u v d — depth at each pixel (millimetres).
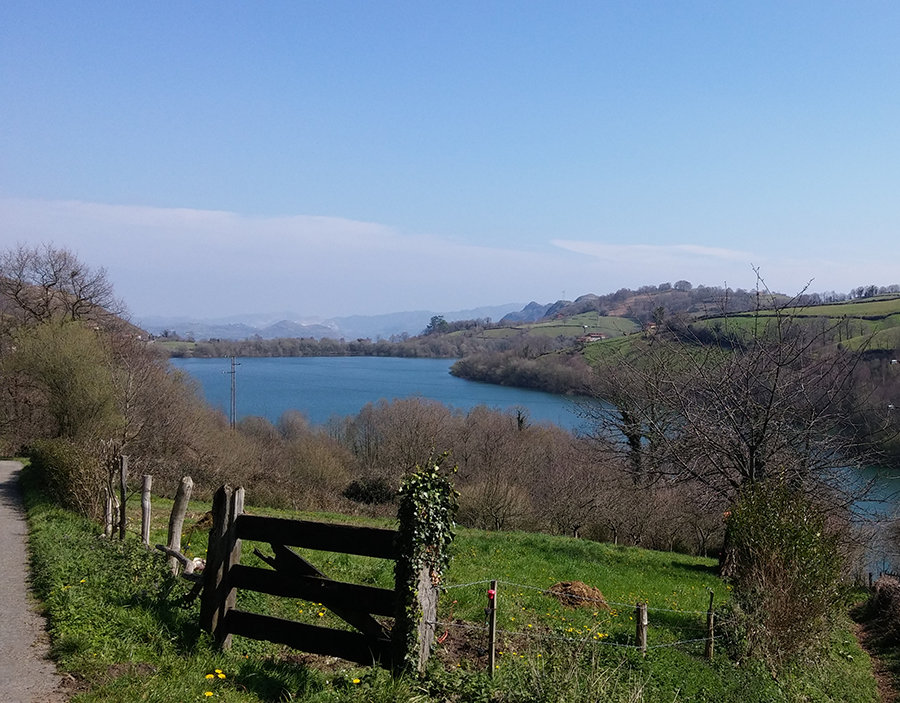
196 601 8742
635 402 28875
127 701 5957
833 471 20672
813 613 13438
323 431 62719
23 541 14961
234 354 181000
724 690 10469
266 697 6668
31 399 47344
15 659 7160
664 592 18688
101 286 55312
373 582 14047
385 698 6406
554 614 13375
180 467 40281
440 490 7219
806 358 21172
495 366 107062
